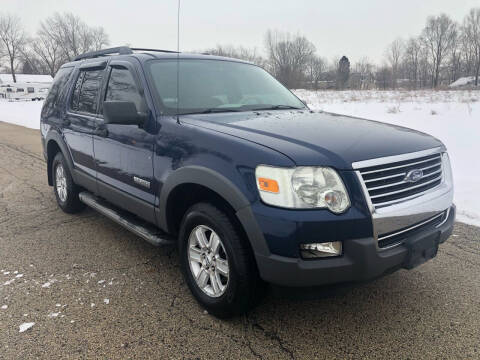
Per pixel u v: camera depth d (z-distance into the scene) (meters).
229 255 2.72
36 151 9.88
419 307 3.08
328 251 2.44
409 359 2.52
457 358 2.52
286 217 2.38
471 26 62.69
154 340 2.70
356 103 19.69
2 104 33.53
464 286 3.37
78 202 5.06
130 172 3.60
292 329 2.83
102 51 4.59
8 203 5.65
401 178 2.68
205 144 2.85
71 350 2.60
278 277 2.46
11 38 70.94
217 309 2.89
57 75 5.60
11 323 2.87
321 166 2.43
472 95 22.12
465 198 5.33
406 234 2.70
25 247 4.17
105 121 3.20
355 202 2.43
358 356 2.55
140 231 3.54
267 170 2.46
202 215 2.87
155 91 3.46
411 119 13.09
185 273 3.17
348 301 3.18
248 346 2.65
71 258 3.92
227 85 3.99
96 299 3.19
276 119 3.31
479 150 8.27
